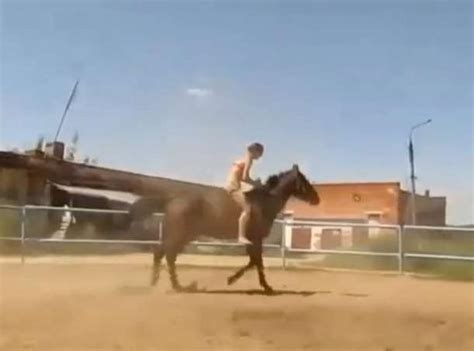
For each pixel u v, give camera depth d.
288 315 9.71
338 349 8.48
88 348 8.04
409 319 9.82
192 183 24.88
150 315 9.41
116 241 17.39
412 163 33.00
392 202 40.41
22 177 26.64
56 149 29.03
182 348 8.23
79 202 27.91
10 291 11.09
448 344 8.89
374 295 12.00
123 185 27.92
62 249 21.81
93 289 11.56
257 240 11.62
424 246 18.36
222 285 13.25
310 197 11.98
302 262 21.42
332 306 10.39
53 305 9.90
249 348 8.37
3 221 20.06
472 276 16.72
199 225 11.68
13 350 7.92
